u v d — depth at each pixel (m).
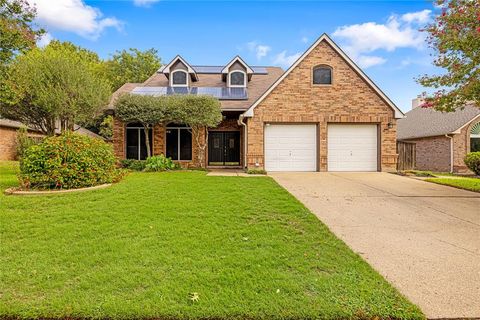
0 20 11.52
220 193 8.09
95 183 8.97
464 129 19.16
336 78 14.45
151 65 33.56
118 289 3.15
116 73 32.25
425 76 9.47
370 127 14.68
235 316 2.75
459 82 8.77
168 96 14.76
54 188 8.44
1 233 4.93
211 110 14.37
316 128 14.60
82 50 32.03
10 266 3.69
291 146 14.62
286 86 14.40
